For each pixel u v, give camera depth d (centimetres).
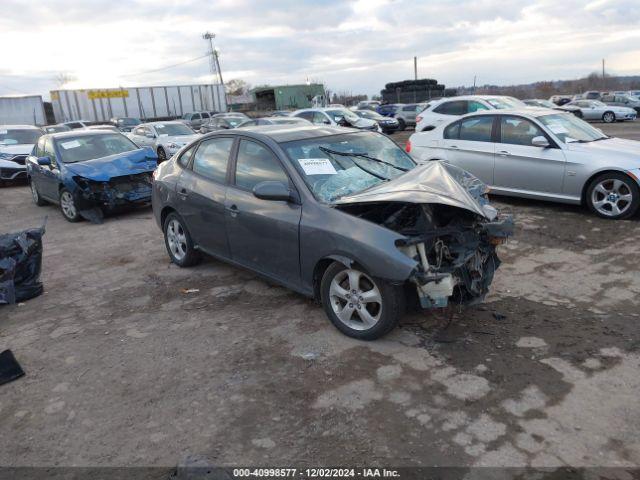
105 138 1019
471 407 313
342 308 412
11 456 297
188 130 1831
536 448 276
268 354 390
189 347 410
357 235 376
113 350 414
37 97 3419
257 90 4966
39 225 920
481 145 817
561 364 353
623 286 477
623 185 679
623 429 287
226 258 523
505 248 604
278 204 441
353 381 347
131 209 999
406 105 2942
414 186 387
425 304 369
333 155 468
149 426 315
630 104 3194
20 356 414
